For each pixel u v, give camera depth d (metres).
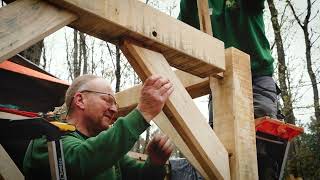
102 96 2.42
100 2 2.14
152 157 2.58
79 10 2.05
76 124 2.38
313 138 15.34
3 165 2.33
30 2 1.92
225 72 3.03
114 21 2.18
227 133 2.89
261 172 3.20
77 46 15.01
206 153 2.57
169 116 2.52
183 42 2.57
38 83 4.54
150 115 2.02
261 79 3.46
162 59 2.50
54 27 1.96
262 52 3.50
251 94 3.09
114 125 1.98
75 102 2.41
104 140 1.93
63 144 2.01
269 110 3.32
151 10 2.41
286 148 3.17
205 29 3.01
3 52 1.76
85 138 2.35
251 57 3.51
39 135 2.05
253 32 3.53
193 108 2.56
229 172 2.73
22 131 2.06
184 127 2.50
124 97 3.99
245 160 2.83
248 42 3.53
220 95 3.01
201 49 2.69
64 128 2.11
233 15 3.62
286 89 12.58
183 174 3.82
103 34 2.30
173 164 3.92
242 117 2.93
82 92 2.42
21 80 4.43
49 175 2.03
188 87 3.41
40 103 4.70
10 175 2.34
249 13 3.54
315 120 15.61
